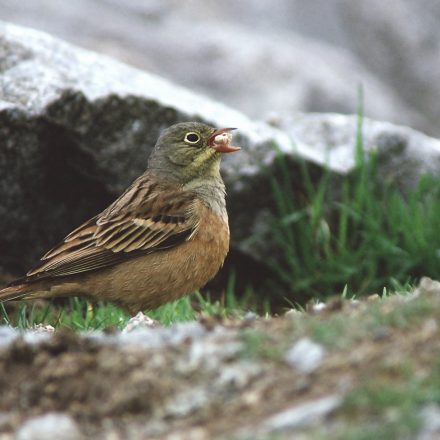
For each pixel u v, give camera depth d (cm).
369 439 554
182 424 623
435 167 1541
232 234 1398
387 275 1405
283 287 1438
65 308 1249
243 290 1445
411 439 555
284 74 2327
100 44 2372
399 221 1427
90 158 1288
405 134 1554
